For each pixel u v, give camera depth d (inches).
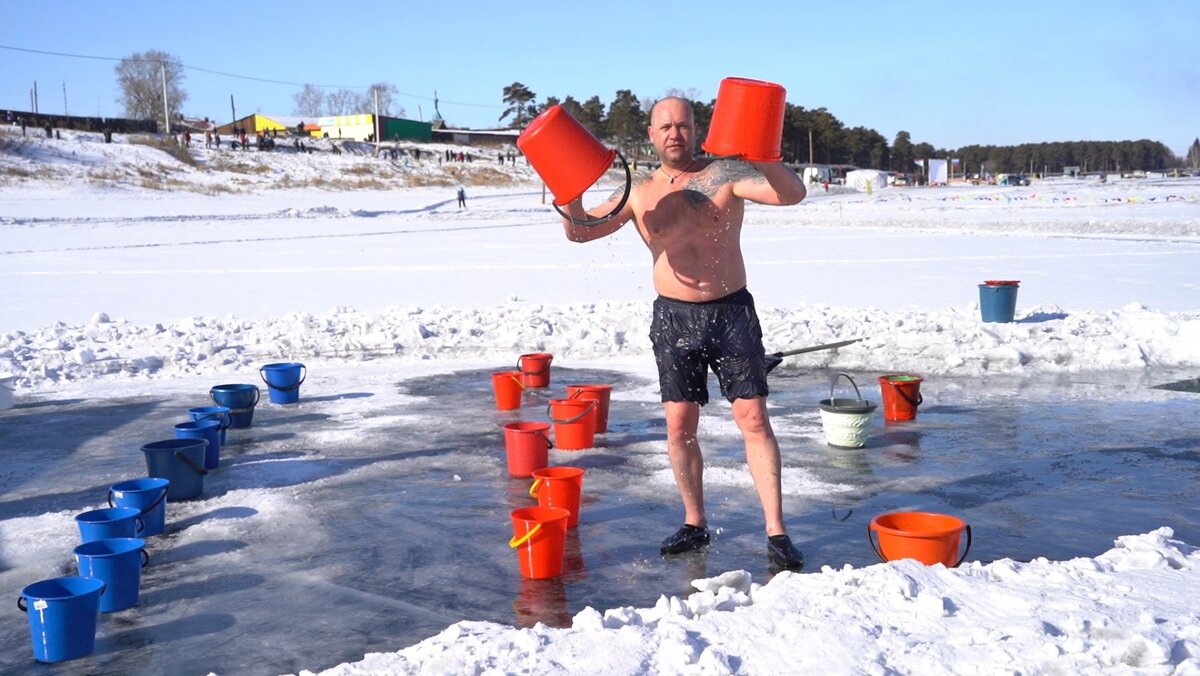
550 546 183.0
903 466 262.5
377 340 480.1
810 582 159.5
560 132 176.1
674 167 192.4
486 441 302.5
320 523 222.7
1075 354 413.7
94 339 494.3
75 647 154.5
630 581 182.4
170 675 148.3
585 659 133.7
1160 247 987.9
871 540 180.5
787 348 439.5
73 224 1631.4
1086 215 1529.3
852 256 953.5
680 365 193.6
